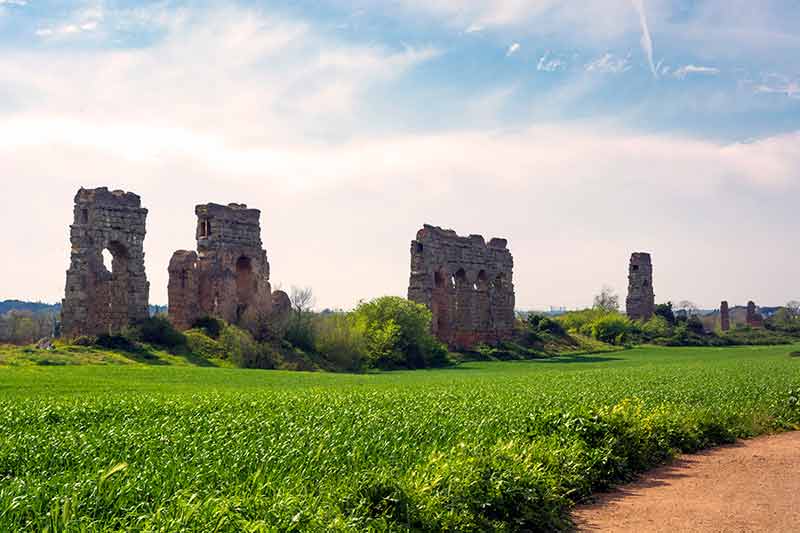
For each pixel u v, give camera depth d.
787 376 48.59
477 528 14.19
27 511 11.98
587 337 131.12
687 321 148.88
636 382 43.69
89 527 11.33
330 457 16.77
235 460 16.09
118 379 49.59
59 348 65.50
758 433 28.17
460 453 17.16
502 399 30.97
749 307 173.75
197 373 58.41
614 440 20.78
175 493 12.94
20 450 16.95
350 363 79.44
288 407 27.28
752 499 17.81
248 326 79.50
